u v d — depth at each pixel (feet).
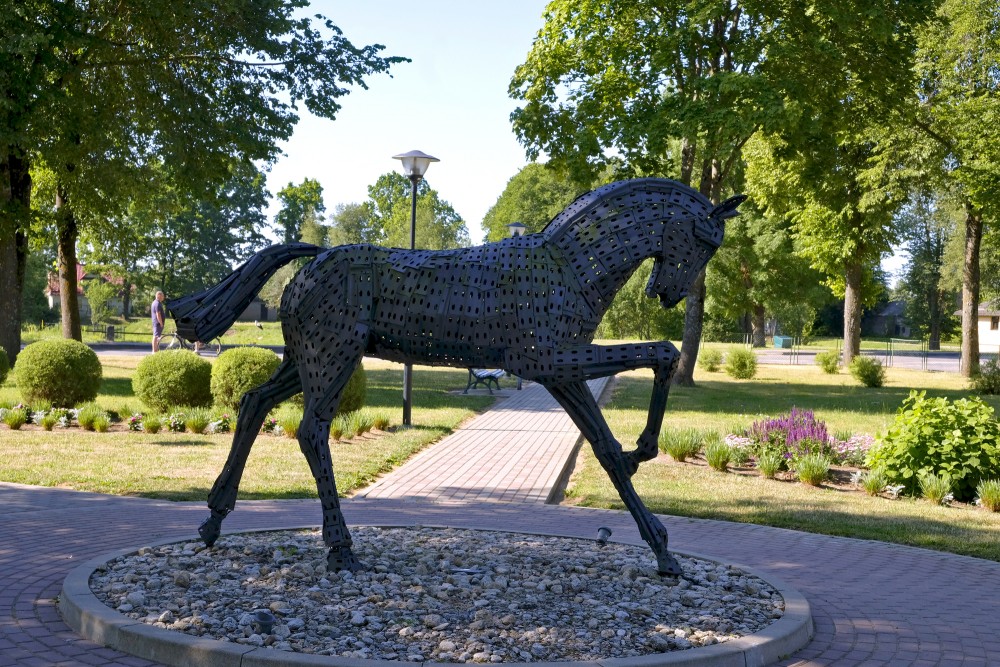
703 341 235.81
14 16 58.34
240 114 71.67
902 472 38.70
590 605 17.87
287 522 28.04
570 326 18.90
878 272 279.28
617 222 19.25
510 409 67.05
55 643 15.79
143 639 15.05
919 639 18.26
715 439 45.34
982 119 89.25
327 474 19.33
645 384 96.78
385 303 19.47
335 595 17.74
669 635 16.24
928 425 38.73
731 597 19.02
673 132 71.31
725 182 156.46
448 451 45.73
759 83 67.87
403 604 17.21
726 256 169.68
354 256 19.61
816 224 110.52
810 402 77.46
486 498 34.14
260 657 14.03
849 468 43.29
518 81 82.53
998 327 224.33
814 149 83.05
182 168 70.44
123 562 20.21
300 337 19.60
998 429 38.58
